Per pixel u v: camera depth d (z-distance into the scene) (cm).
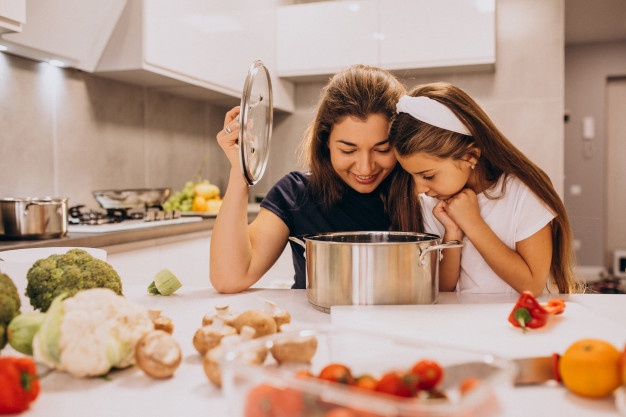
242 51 301
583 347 59
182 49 249
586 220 592
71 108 237
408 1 313
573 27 518
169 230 228
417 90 121
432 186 118
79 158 242
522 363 64
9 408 56
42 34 198
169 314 97
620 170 603
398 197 138
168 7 238
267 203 145
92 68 232
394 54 317
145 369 64
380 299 94
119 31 228
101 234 189
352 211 145
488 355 47
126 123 271
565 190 600
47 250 99
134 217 245
